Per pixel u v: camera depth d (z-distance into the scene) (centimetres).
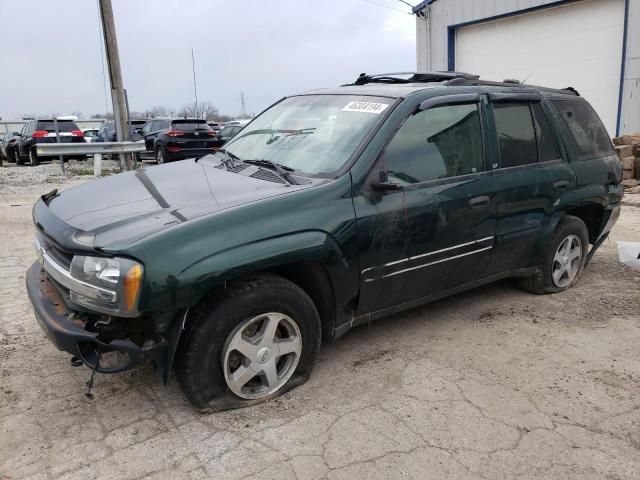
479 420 294
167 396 315
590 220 514
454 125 380
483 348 378
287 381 318
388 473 253
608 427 289
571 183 454
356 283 330
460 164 377
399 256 345
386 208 333
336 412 301
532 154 430
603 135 512
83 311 276
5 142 2189
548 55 1241
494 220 397
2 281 504
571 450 271
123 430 283
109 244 262
